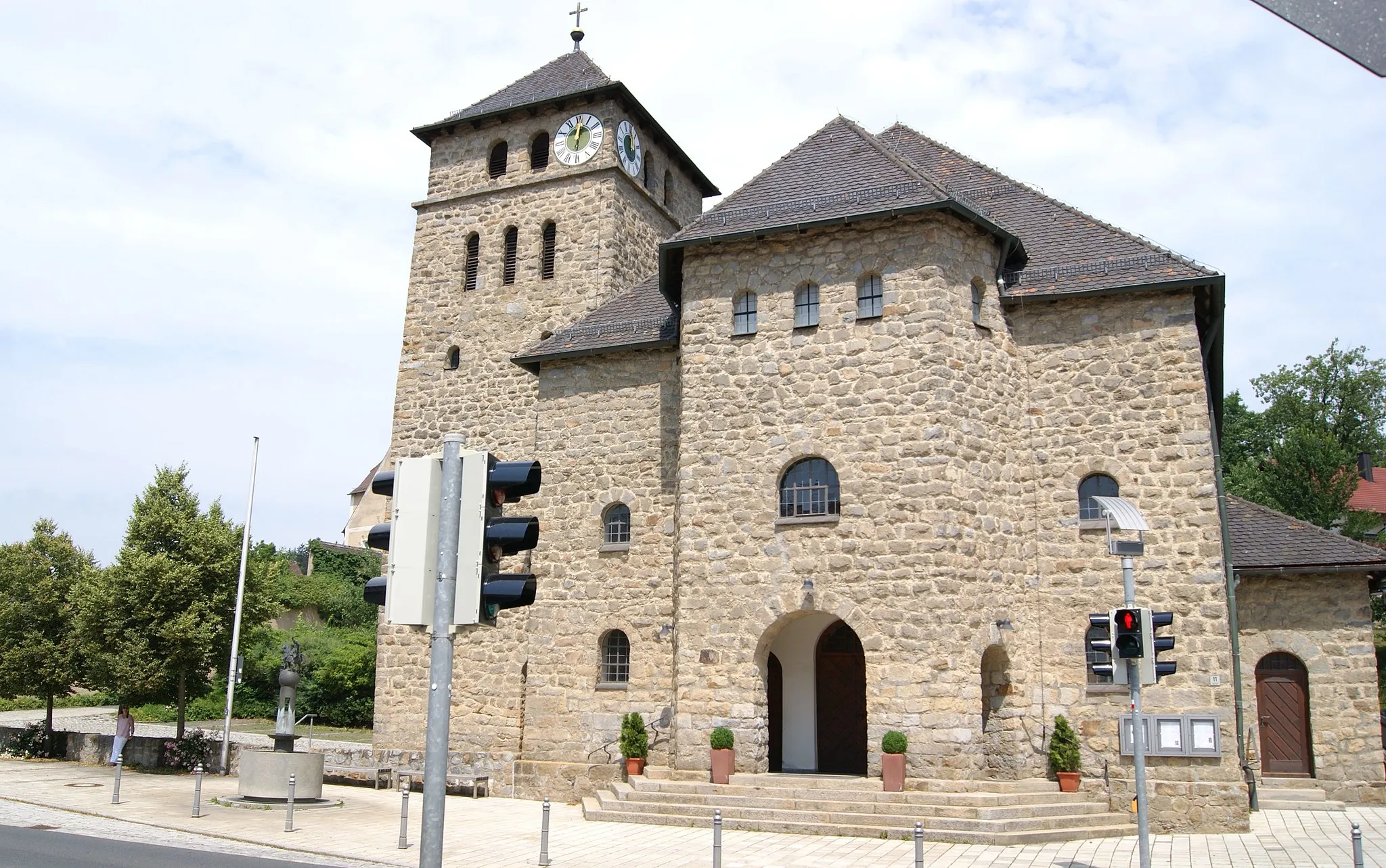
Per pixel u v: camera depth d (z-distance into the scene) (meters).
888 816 17.73
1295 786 21.89
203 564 28.22
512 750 25.88
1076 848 16.84
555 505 25.55
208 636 27.27
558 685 24.53
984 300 21.50
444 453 6.55
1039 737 20.36
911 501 19.84
